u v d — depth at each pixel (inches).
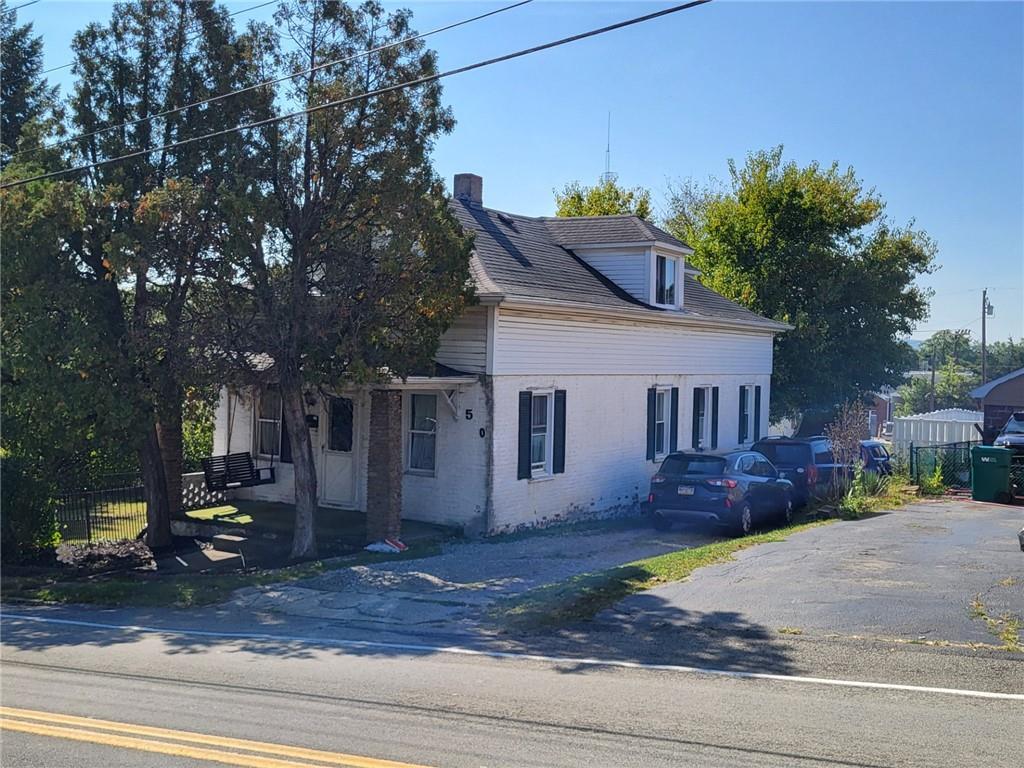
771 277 1390.3
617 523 808.3
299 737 251.8
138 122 609.6
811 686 303.9
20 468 665.6
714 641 367.6
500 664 343.9
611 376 856.3
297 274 570.9
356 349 561.3
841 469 882.1
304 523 618.5
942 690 296.2
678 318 930.7
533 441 758.5
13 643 403.2
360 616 447.2
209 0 617.3
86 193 580.4
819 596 433.4
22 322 588.7
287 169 580.1
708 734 251.8
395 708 280.5
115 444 622.8
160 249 554.9
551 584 504.4
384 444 640.4
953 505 835.4
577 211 1921.8
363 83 577.6
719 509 711.1
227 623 445.7
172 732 257.4
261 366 667.4
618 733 253.1
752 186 1423.5
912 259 1446.9
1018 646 345.1
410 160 574.9
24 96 1109.1
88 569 639.1
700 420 1033.5
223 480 780.6
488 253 773.3
